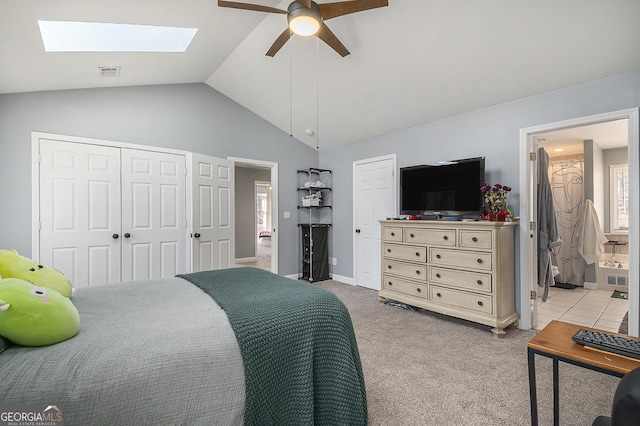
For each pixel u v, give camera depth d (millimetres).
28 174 3002
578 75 2520
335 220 5172
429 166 3494
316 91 3820
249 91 4203
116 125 3506
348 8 2031
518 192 2977
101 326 1227
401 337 2742
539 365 2234
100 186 3393
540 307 3730
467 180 3158
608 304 3852
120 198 3523
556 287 4773
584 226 4621
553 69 2547
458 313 2938
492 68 2730
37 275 1481
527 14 2205
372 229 4539
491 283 2732
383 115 3883
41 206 3057
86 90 3322
